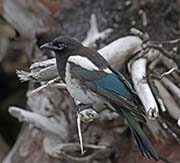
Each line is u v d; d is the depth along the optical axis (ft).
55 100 35.45
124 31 36.04
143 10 36.32
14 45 45.96
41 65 29.37
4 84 50.24
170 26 36.22
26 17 39.55
